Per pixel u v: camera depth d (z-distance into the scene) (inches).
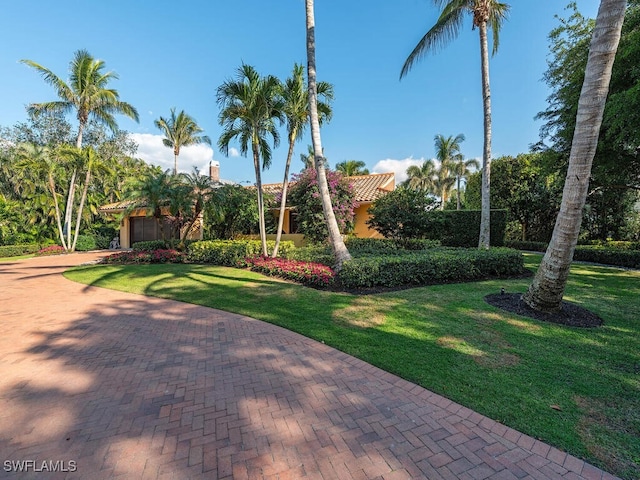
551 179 776.3
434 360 160.7
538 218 867.4
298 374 150.7
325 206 350.9
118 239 1004.6
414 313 235.8
